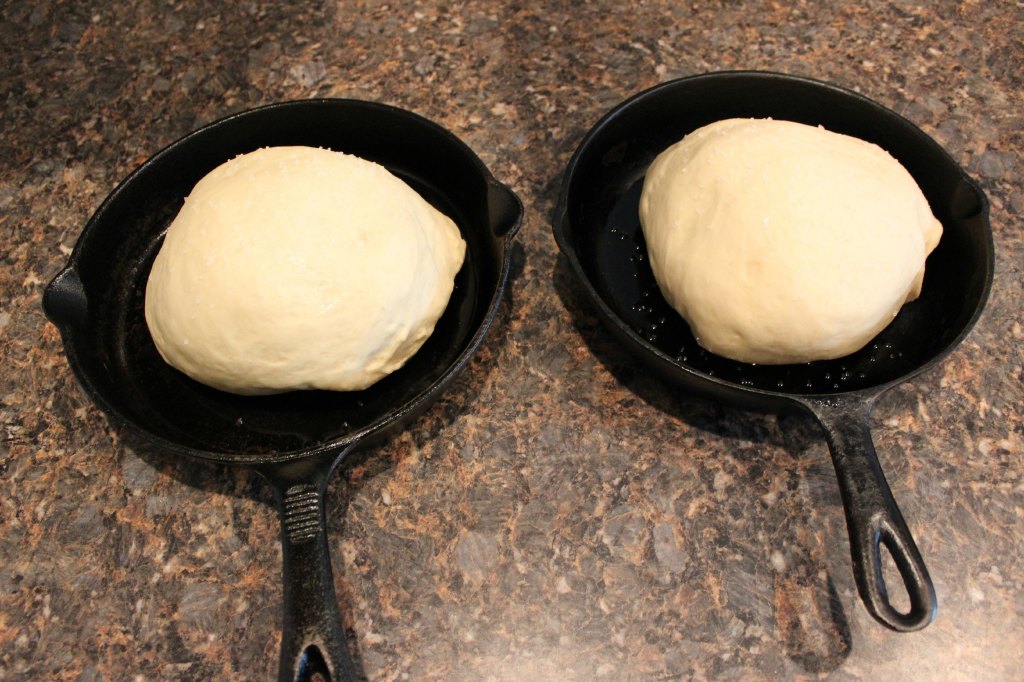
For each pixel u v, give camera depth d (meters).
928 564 0.78
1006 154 1.06
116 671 0.74
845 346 0.82
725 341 0.83
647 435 0.86
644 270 0.95
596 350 0.91
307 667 0.63
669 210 0.88
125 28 1.21
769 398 0.73
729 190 0.84
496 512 0.81
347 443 0.70
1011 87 1.13
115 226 0.91
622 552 0.79
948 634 0.75
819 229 0.80
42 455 0.86
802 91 0.96
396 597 0.77
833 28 1.20
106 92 1.14
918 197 0.86
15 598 0.78
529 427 0.86
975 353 0.90
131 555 0.80
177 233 0.83
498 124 1.09
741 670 0.73
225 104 1.12
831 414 0.71
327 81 1.14
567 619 0.76
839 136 0.91
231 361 0.78
